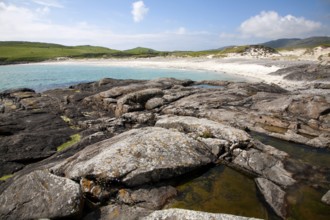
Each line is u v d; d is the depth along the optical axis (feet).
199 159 42.27
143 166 37.04
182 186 38.19
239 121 69.97
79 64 372.99
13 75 235.81
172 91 104.47
